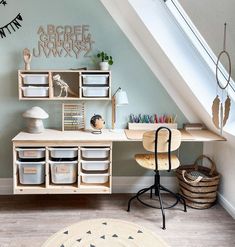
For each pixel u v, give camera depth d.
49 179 3.05
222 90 2.92
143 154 3.24
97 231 2.63
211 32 2.56
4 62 3.24
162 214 2.76
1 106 3.30
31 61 3.26
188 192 3.15
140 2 2.73
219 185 3.30
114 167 3.52
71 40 3.26
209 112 3.00
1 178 3.40
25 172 2.98
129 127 3.36
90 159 3.05
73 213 2.97
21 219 2.84
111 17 3.24
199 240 2.55
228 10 2.18
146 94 3.42
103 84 3.16
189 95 3.15
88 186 3.02
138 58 3.34
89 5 3.21
